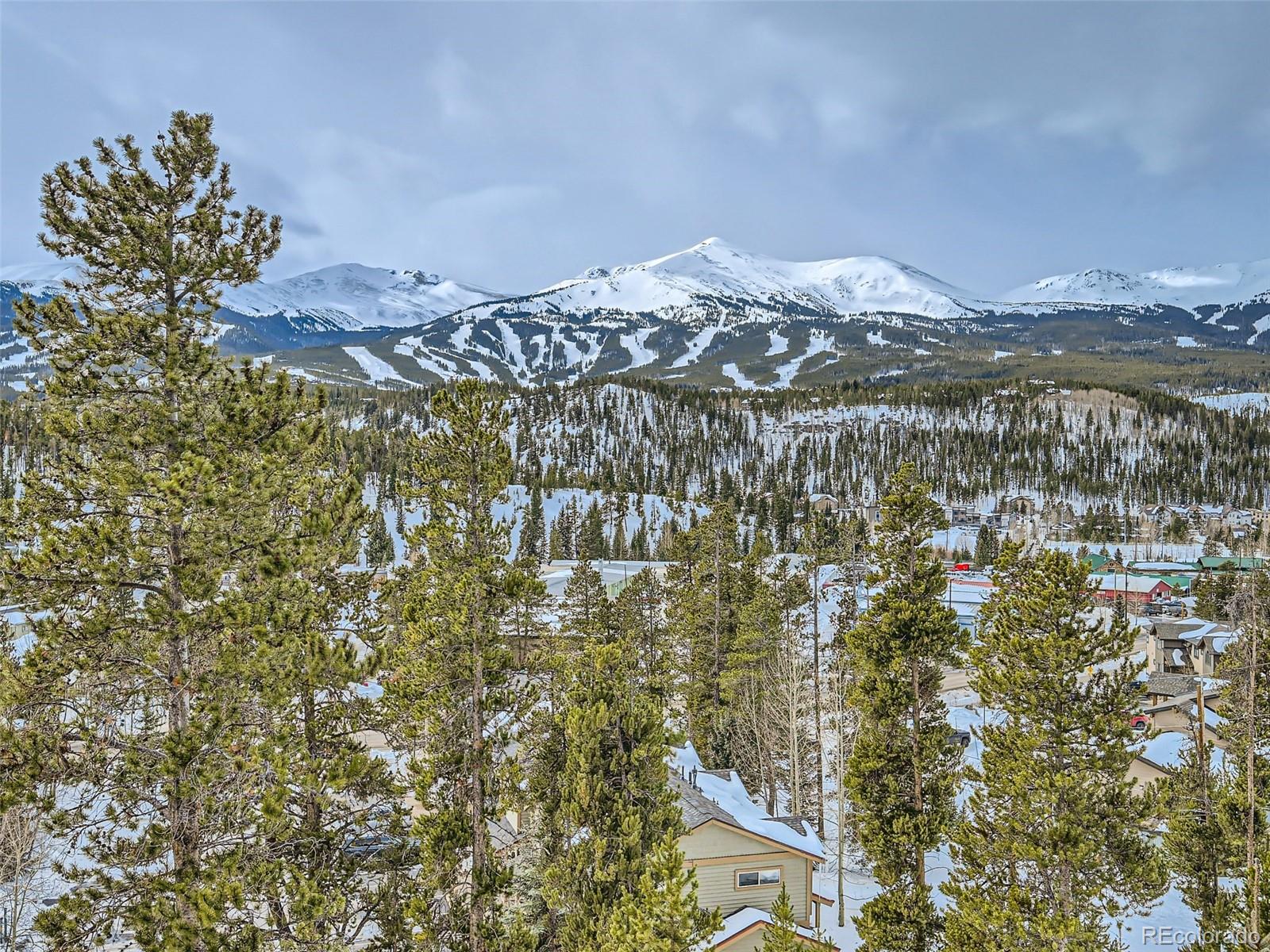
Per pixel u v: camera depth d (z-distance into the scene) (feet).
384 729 55.16
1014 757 64.34
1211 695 107.34
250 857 38.60
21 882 66.74
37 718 36.96
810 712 130.11
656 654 145.28
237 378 42.75
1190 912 94.22
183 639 39.01
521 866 66.85
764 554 194.49
